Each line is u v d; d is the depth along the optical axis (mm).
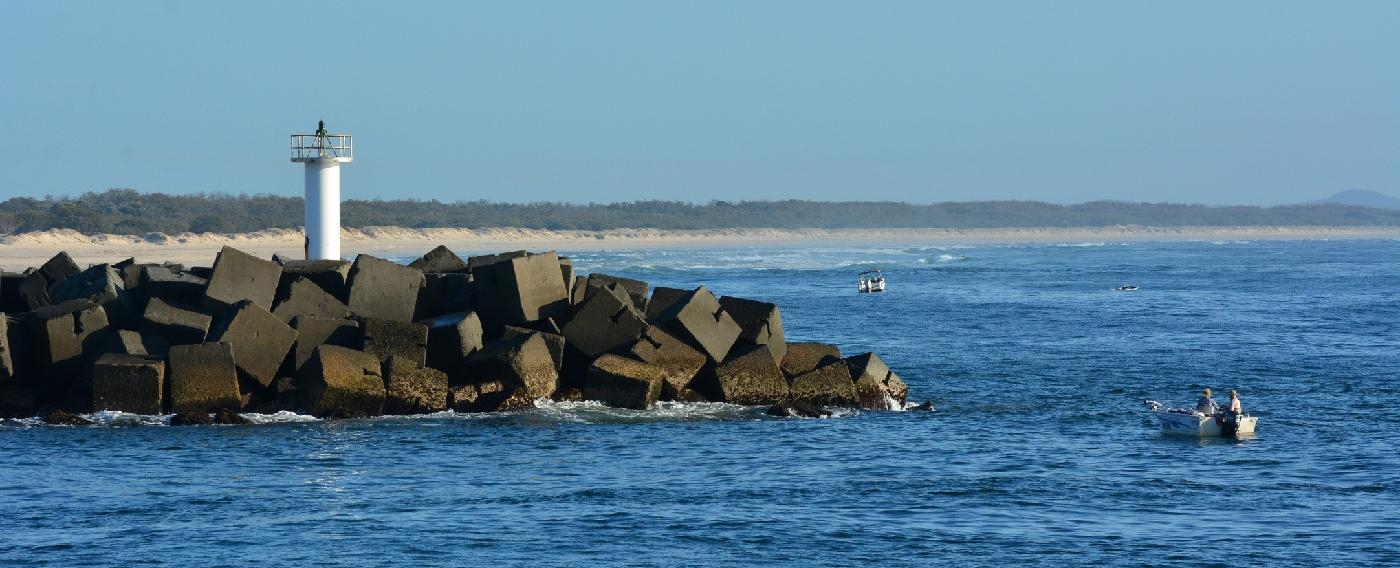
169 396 78812
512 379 82312
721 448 75000
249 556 54094
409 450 72750
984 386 101812
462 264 95062
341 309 84812
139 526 58031
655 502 63188
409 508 61562
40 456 70000
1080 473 71000
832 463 72188
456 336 82500
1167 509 63531
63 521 58625
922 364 114688
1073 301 191875
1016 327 150125
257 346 79688
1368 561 55250
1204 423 81375
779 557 55000
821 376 88125
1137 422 86938
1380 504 64688
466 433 76875
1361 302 192625
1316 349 129500
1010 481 68688
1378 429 84938
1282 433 83438
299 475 67250
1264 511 63156
